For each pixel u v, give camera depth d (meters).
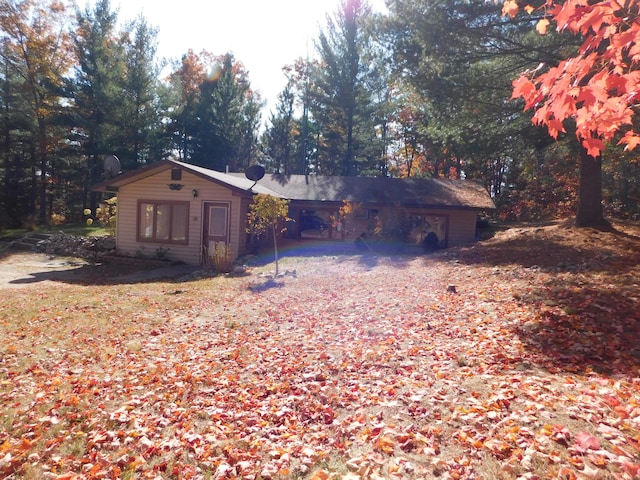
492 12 13.14
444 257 14.73
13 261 18.91
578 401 3.85
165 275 15.67
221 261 15.49
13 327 8.10
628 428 3.29
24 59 29.61
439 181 23.50
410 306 8.38
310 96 35.53
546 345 5.62
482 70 14.59
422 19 13.89
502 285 9.35
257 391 4.98
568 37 12.88
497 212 34.09
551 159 29.00
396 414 4.06
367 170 40.28
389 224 19.53
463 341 6.14
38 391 5.18
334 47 32.03
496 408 3.90
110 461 3.62
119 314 9.14
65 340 7.27
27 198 31.42
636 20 2.11
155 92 34.50
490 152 15.80
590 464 2.90
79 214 34.28
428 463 3.21
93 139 31.23
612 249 11.91
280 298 10.27
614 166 23.98
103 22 30.34
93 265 17.95
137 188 18.73
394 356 5.73
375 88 32.81
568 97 2.35
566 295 7.73
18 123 30.03
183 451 3.72
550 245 13.61
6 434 4.14
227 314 8.99
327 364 5.63
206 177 17.08
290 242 21.06
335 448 3.57
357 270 13.57
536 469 2.92
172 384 5.30
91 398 4.95
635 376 4.42
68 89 30.42
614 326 6.00
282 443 3.75
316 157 44.38
